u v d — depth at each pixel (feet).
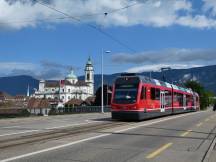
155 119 114.32
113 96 103.60
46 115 147.95
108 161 36.81
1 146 46.37
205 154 42.27
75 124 91.20
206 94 541.34
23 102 368.89
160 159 38.96
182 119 114.83
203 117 129.39
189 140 56.90
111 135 61.67
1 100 362.74
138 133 66.13
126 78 104.12
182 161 38.11
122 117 101.71
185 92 177.78
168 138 59.00
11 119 115.85
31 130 72.38
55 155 39.45
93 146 47.26
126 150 44.68
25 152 41.22
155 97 115.65
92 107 197.16
